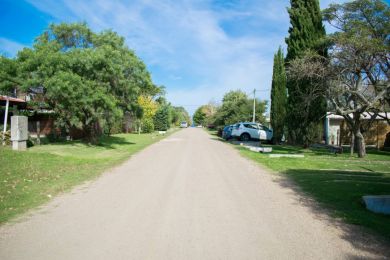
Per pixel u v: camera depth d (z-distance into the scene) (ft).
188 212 22.11
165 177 35.65
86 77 63.98
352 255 15.16
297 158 55.72
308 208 23.26
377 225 19.42
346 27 59.36
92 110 65.82
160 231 18.31
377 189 29.25
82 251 15.48
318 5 78.43
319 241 16.92
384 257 14.96
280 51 96.53
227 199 25.82
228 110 160.97
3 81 60.70
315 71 60.75
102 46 69.05
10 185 29.14
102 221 20.03
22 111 80.07
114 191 28.48
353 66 57.77
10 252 15.30
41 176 33.99
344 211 22.45
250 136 102.22
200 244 16.44
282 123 94.99
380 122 92.43
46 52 61.82
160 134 146.51
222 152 65.00
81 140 80.59
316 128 78.02
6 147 53.01
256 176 36.73
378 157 60.23
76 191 28.37
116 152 63.41
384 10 57.57
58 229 18.52
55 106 66.74
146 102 153.28
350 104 67.26
